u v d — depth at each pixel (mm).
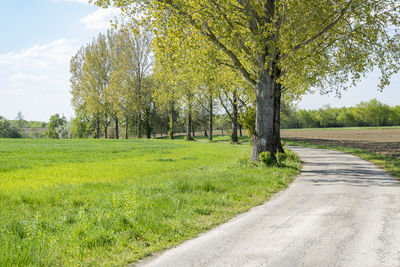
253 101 35531
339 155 29641
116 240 6773
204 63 18734
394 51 19344
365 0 17984
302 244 6383
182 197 10805
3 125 106375
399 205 9656
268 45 17516
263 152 19641
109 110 65688
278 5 17688
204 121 78250
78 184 14078
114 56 62031
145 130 80750
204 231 7633
